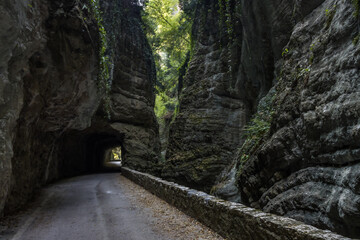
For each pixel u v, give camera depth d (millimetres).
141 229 5711
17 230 5754
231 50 18047
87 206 8438
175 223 6004
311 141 6227
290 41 9000
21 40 5867
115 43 21703
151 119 27375
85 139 25562
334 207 5043
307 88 6512
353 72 5090
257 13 12102
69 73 8938
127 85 24359
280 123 7848
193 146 19594
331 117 5418
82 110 11945
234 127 18516
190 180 18656
